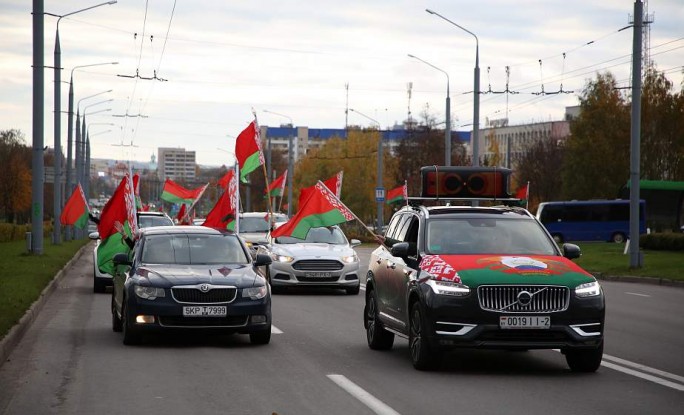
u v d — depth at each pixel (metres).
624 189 72.31
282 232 17.86
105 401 9.68
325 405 9.44
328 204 17.66
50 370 11.80
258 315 14.12
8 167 90.06
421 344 11.52
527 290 11.19
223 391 10.26
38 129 36.22
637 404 9.48
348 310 20.38
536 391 10.26
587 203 72.38
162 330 13.81
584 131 73.31
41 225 37.22
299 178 84.19
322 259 24.56
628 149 72.00
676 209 69.81
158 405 9.46
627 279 33.28
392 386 10.57
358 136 81.38
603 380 11.04
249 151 25.67
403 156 81.00
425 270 11.83
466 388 10.45
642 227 70.19
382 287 13.62
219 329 13.93
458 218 12.93
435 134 80.69
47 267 31.73
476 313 11.12
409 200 14.77
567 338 11.17
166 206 152.62
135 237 16.44
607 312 20.55
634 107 34.94
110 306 21.50
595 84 73.38
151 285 13.95
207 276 14.16
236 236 15.94
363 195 80.88
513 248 12.50
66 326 17.17
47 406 9.43
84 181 82.12
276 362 12.52
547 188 87.69
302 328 16.78
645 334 16.12
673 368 12.03
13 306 18.20
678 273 32.12
